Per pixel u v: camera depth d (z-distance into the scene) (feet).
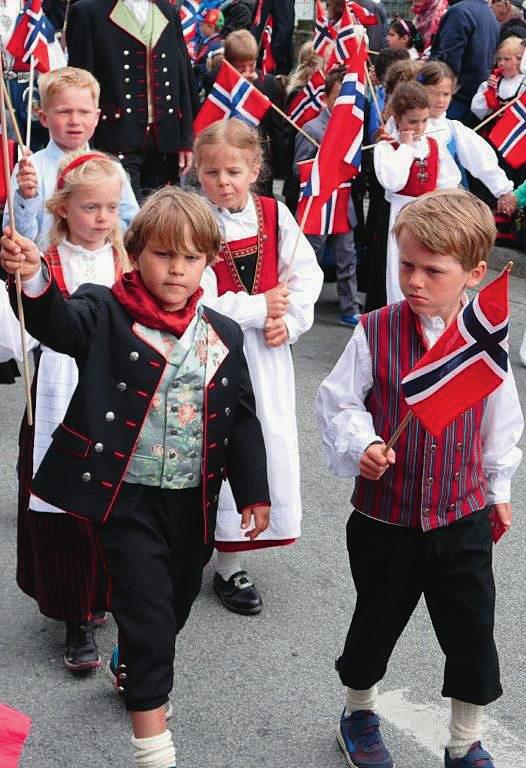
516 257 36.42
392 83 28.55
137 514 11.17
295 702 13.78
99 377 10.98
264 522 11.84
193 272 11.03
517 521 19.16
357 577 12.00
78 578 13.78
